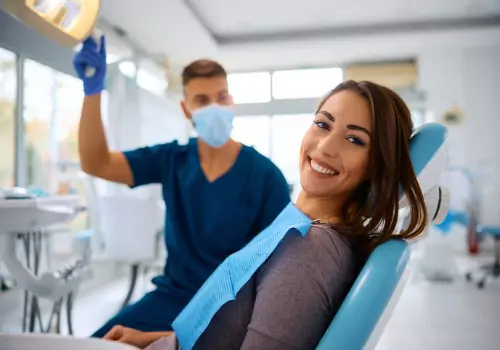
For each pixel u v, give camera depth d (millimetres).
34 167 3051
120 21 4297
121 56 4285
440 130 707
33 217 1457
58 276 1710
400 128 665
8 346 675
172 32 4641
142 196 2924
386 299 535
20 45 2254
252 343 572
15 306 2443
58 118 3227
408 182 646
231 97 1320
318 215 709
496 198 5457
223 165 1251
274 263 622
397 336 2475
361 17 4695
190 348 674
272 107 5746
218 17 4625
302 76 6086
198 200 1219
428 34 4914
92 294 3312
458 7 4477
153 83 4945
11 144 2748
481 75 5559
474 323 2711
